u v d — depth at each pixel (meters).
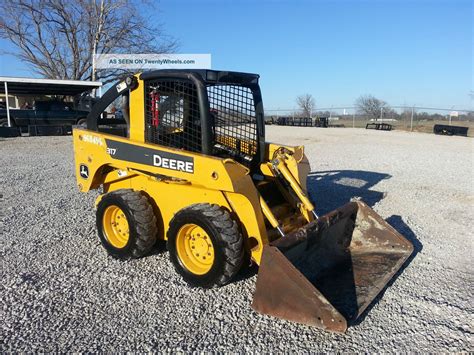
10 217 5.95
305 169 4.61
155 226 4.30
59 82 18.72
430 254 4.75
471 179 9.33
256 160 4.64
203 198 3.97
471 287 3.95
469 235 5.43
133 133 4.40
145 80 4.18
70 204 6.66
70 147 14.72
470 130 29.20
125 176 4.65
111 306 3.57
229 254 3.53
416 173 10.00
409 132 27.12
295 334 3.18
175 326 3.28
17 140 17.08
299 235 3.50
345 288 3.56
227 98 4.28
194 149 3.97
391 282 4.02
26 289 3.84
